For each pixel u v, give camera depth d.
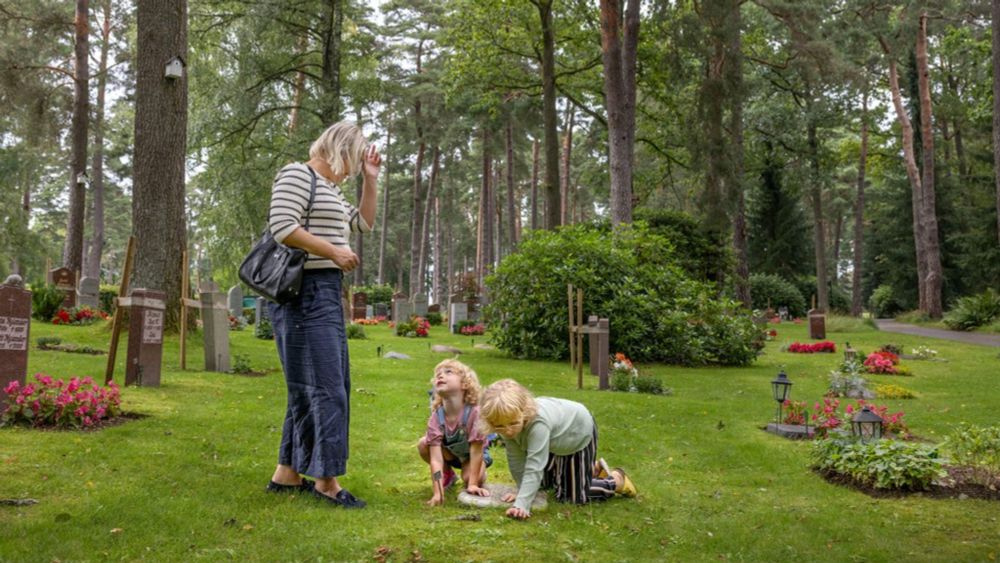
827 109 37.41
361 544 3.56
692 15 23.23
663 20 23.12
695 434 7.48
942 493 5.27
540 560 3.50
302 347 4.17
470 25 26.91
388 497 4.52
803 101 38.78
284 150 24.38
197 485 4.50
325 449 4.17
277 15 23.89
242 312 24.09
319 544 3.53
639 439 7.07
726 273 26.52
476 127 45.47
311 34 26.77
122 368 9.59
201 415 6.86
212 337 10.30
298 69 26.23
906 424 8.41
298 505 4.16
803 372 14.52
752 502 4.99
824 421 7.41
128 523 3.74
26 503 3.96
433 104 43.72
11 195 27.22
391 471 5.30
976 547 4.07
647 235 18.16
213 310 10.28
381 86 27.92
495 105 35.19
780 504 4.96
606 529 4.16
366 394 8.98
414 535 3.76
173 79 12.92
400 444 6.25
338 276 4.25
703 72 26.73
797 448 6.94
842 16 33.25
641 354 15.72
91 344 12.46
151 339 8.46
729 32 23.08
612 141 21.11
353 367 12.15
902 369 14.41
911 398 10.96
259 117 24.58
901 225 44.00
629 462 6.09
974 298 29.89
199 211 27.53
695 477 5.70
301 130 25.14
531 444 4.32
